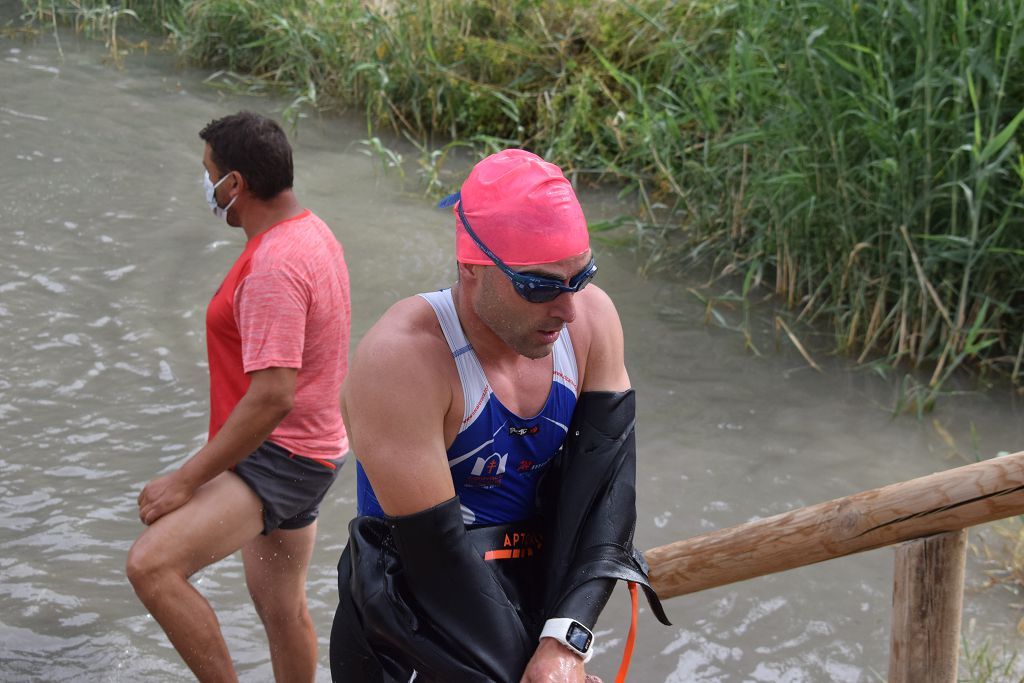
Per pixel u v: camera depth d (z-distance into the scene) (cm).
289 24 923
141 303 588
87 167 759
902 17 542
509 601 204
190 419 495
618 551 204
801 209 589
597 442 209
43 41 1027
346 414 204
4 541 414
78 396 506
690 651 375
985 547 424
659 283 636
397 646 203
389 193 747
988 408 521
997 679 354
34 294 589
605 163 725
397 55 855
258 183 309
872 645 380
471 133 839
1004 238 536
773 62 612
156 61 994
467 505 209
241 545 311
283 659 343
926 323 547
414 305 200
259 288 299
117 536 421
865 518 208
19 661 359
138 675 357
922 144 537
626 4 749
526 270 184
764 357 564
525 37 859
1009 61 516
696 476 468
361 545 212
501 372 201
